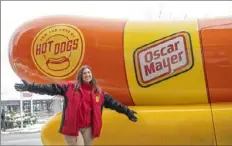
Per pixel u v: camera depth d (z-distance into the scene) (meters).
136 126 3.81
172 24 4.14
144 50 3.99
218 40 3.88
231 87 3.84
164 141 3.80
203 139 3.75
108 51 4.04
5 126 12.05
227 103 3.93
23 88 3.30
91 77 3.26
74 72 4.08
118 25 4.21
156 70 3.95
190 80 3.89
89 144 3.25
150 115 3.84
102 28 4.17
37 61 4.16
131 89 4.03
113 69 4.02
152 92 3.99
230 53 3.82
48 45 4.13
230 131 3.69
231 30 3.89
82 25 4.18
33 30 4.22
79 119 3.15
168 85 3.94
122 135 3.83
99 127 3.22
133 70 3.99
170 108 3.91
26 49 4.18
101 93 3.33
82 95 3.17
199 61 3.86
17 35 4.29
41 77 4.23
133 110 3.83
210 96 3.93
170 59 3.93
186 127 3.76
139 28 4.13
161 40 3.99
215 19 4.11
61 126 3.18
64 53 4.09
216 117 3.73
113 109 3.54
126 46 4.02
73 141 3.17
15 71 4.41
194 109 3.83
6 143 7.71
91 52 4.05
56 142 3.96
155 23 4.20
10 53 4.33
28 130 11.34
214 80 3.86
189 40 3.93
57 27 4.18
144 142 3.82
